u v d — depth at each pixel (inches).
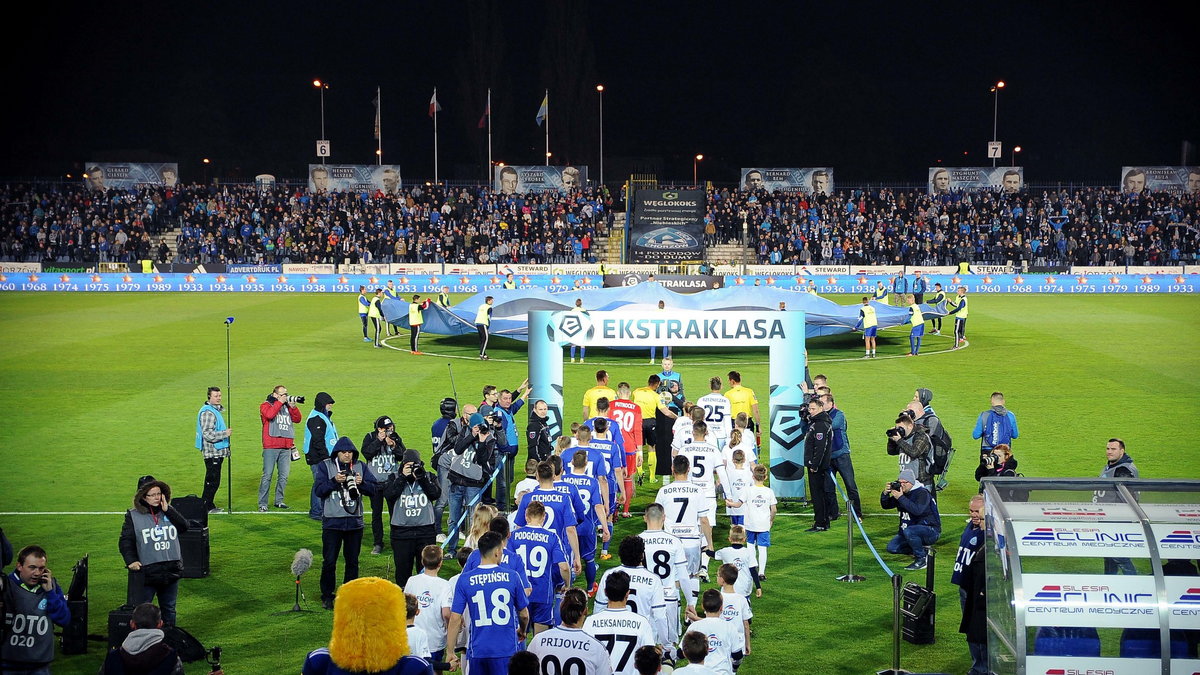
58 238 2561.5
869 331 1316.4
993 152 2896.2
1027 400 1022.4
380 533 601.9
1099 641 362.9
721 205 2652.6
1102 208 2682.1
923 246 2504.9
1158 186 2755.9
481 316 1301.7
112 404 1014.4
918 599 468.4
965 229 2559.1
